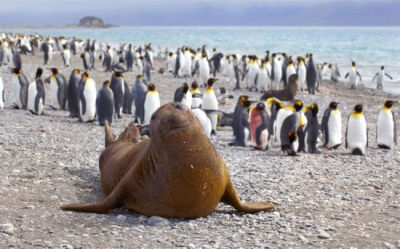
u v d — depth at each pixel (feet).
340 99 90.94
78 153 52.01
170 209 38.32
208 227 38.42
